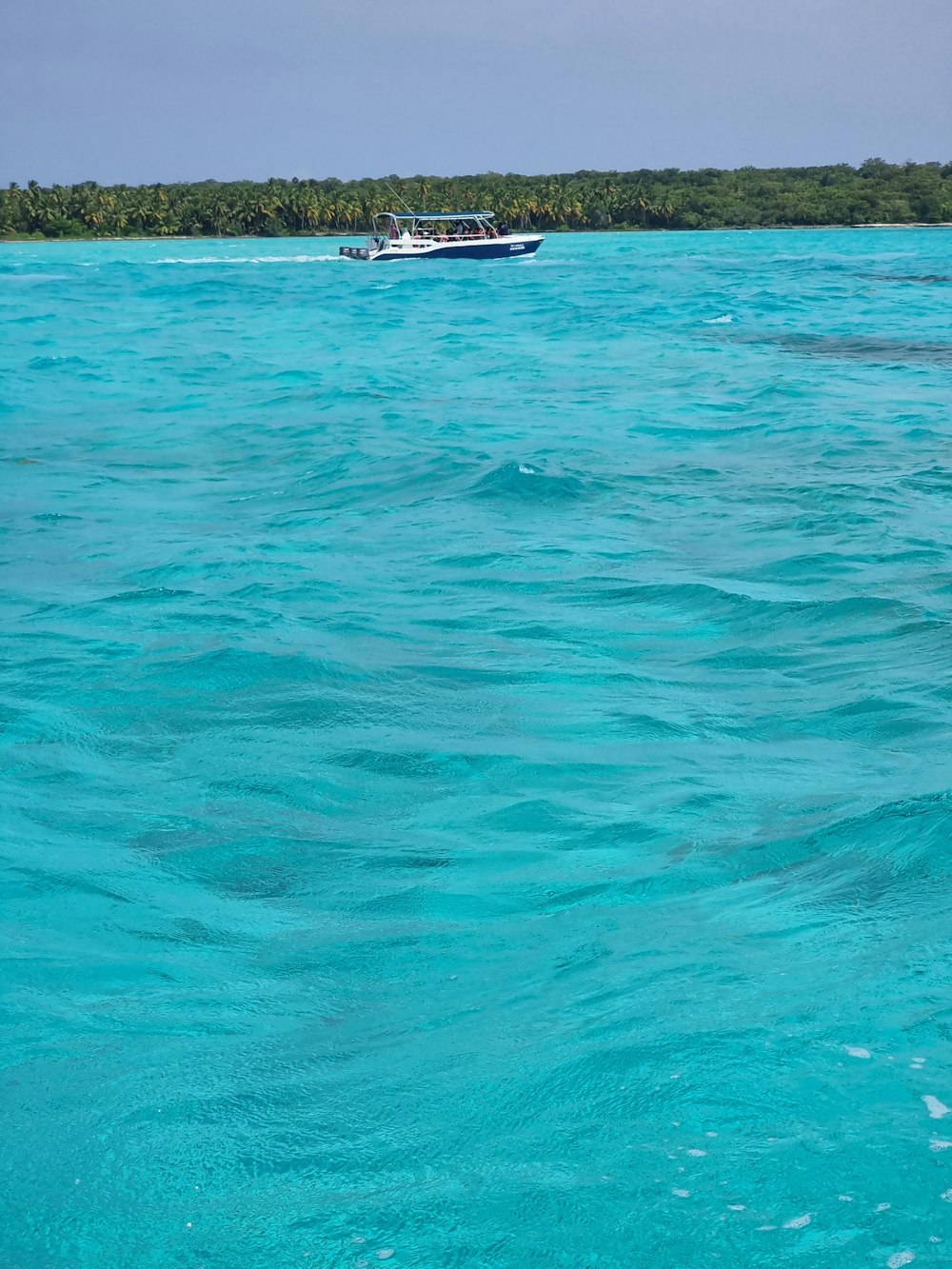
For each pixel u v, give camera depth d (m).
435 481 12.18
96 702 6.25
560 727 5.86
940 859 4.09
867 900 3.84
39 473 12.86
